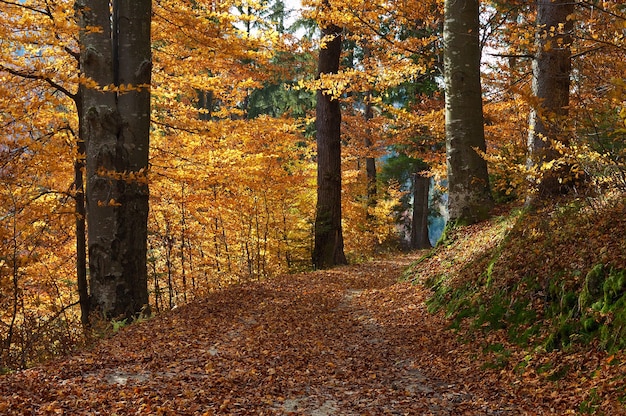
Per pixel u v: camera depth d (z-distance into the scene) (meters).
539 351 5.93
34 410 4.74
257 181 13.77
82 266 10.84
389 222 28.05
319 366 6.91
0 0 8.34
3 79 8.95
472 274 8.81
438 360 6.88
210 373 6.38
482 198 11.34
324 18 14.11
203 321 9.18
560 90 8.90
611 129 6.46
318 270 16.61
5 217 8.46
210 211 16.31
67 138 9.85
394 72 14.37
